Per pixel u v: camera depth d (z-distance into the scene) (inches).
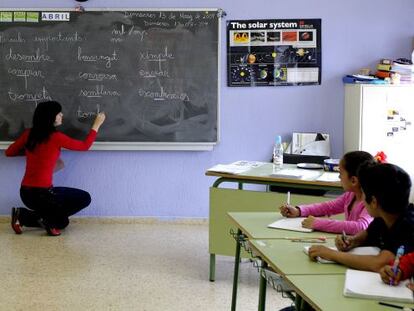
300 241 108.5
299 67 235.0
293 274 88.9
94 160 239.5
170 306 153.2
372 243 102.0
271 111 237.1
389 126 218.4
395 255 89.4
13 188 240.1
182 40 232.4
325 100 235.9
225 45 234.7
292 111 236.8
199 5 233.5
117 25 231.9
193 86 233.8
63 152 239.0
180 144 236.2
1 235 222.1
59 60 233.1
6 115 234.5
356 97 221.5
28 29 231.8
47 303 153.9
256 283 173.2
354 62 234.8
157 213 241.8
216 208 173.6
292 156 219.9
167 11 231.3
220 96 237.0
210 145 236.5
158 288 167.0
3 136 235.1
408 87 217.6
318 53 234.2
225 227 172.6
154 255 199.0
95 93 234.4
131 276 176.9
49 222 221.6
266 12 233.1
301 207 129.5
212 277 174.1
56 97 234.4
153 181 240.5
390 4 233.3
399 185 90.6
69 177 239.9
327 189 161.8
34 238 218.2
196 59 232.8
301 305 87.5
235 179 171.8
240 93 236.7
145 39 232.2
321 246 96.8
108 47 232.7
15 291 162.7
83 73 233.8
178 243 214.1
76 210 227.3
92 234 224.7
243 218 128.3
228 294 163.0
